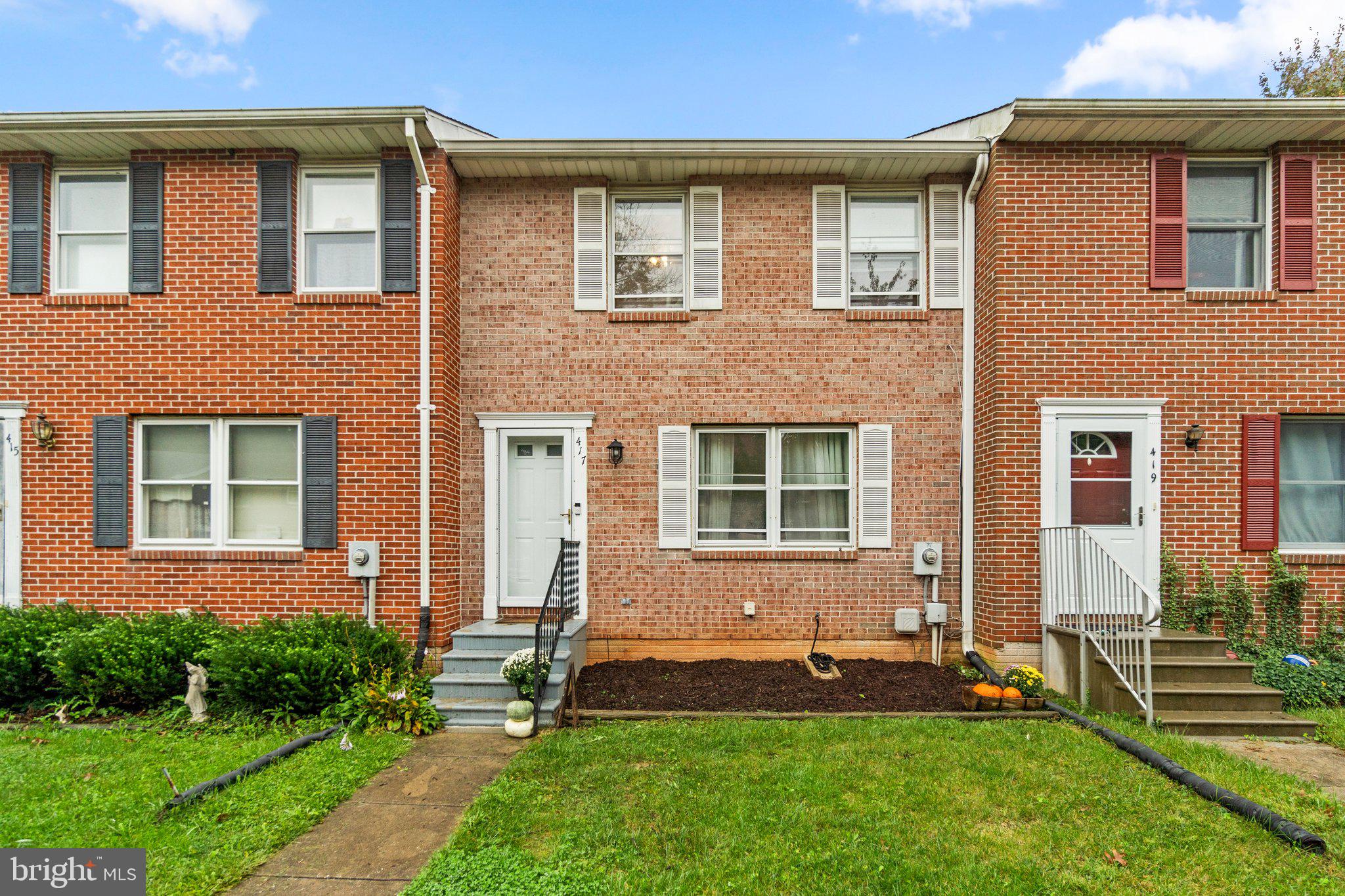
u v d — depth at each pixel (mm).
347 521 7309
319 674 5953
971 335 7801
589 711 6066
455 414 7781
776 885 3486
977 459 7684
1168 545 7164
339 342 7391
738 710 6148
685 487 7895
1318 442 7438
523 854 3777
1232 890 3447
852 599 7820
